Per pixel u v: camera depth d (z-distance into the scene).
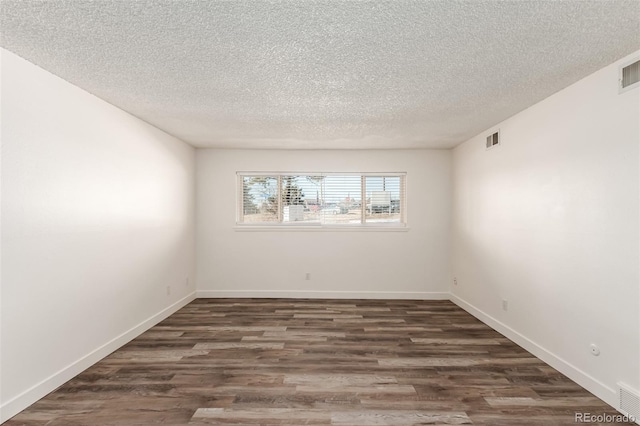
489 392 2.26
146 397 2.19
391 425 1.92
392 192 4.94
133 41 1.86
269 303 4.54
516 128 3.15
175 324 3.67
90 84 2.47
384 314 4.06
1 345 1.93
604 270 2.14
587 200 2.29
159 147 3.77
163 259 3.87
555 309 2.60
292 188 4.93
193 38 1.83
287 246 4.87
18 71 2.03
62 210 2.38
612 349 2.08
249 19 1.64
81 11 1.57
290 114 3.19
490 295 3.63
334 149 4.84
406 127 3.64
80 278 2.55
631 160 1.96
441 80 2.39
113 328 2.95
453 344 3.12
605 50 1.94
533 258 2.88
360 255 4.85
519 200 3.10
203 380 2.42
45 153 2.23
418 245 4.84
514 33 1.77
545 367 2.63
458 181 4.54
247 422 1.93
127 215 3.17
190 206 4.62
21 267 2.05
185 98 2.77
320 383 2.38
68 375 2.41
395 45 1.90
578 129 2.38
